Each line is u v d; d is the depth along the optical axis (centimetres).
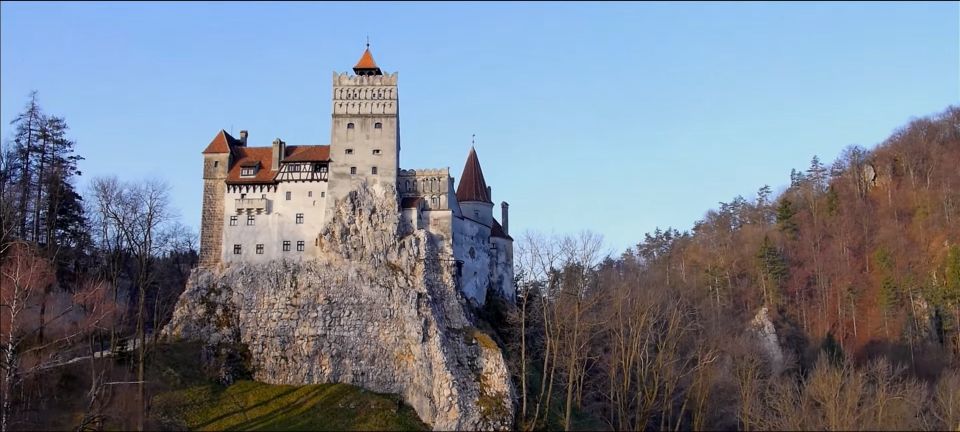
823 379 8644
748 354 9669
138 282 9381
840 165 17600
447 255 10512
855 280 13425
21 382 7494
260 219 10538
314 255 10369
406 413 9131
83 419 7275
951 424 8638
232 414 8612
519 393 9394
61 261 9544
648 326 10169
